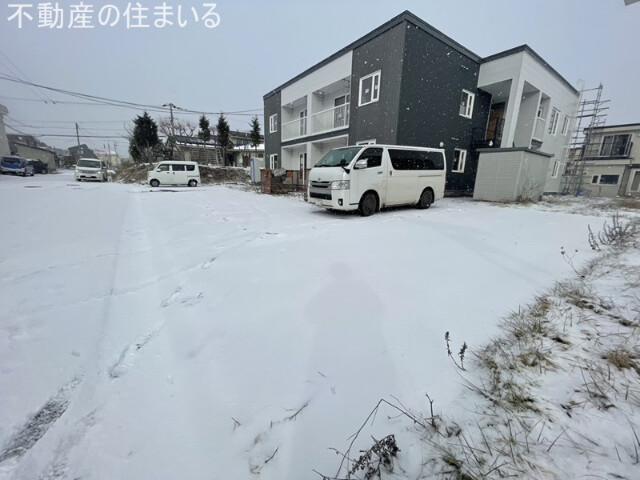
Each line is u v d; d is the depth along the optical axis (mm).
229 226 5211
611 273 2688
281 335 1862
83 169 17594
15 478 1039
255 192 12867
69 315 2158
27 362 1642
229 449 1125
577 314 2008
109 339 1869
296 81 15102
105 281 2771
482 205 8695
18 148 32781
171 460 1089
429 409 1265
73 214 5965
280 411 1290
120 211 6613
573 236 4383
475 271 2926
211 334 1902
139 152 24609
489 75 11648
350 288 2537
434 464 1033
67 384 1490
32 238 4148
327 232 4719
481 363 1544
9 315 2145
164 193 11453
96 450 1139
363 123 11172
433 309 2146
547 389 1344
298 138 15188
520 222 5641
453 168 12219
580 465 985
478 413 1234
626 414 1178
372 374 1496
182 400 1370
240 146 33250
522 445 1077
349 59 11656
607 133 19297
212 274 2932
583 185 18812
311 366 1569
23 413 1310
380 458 1011
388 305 2219
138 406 1346
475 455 1054
